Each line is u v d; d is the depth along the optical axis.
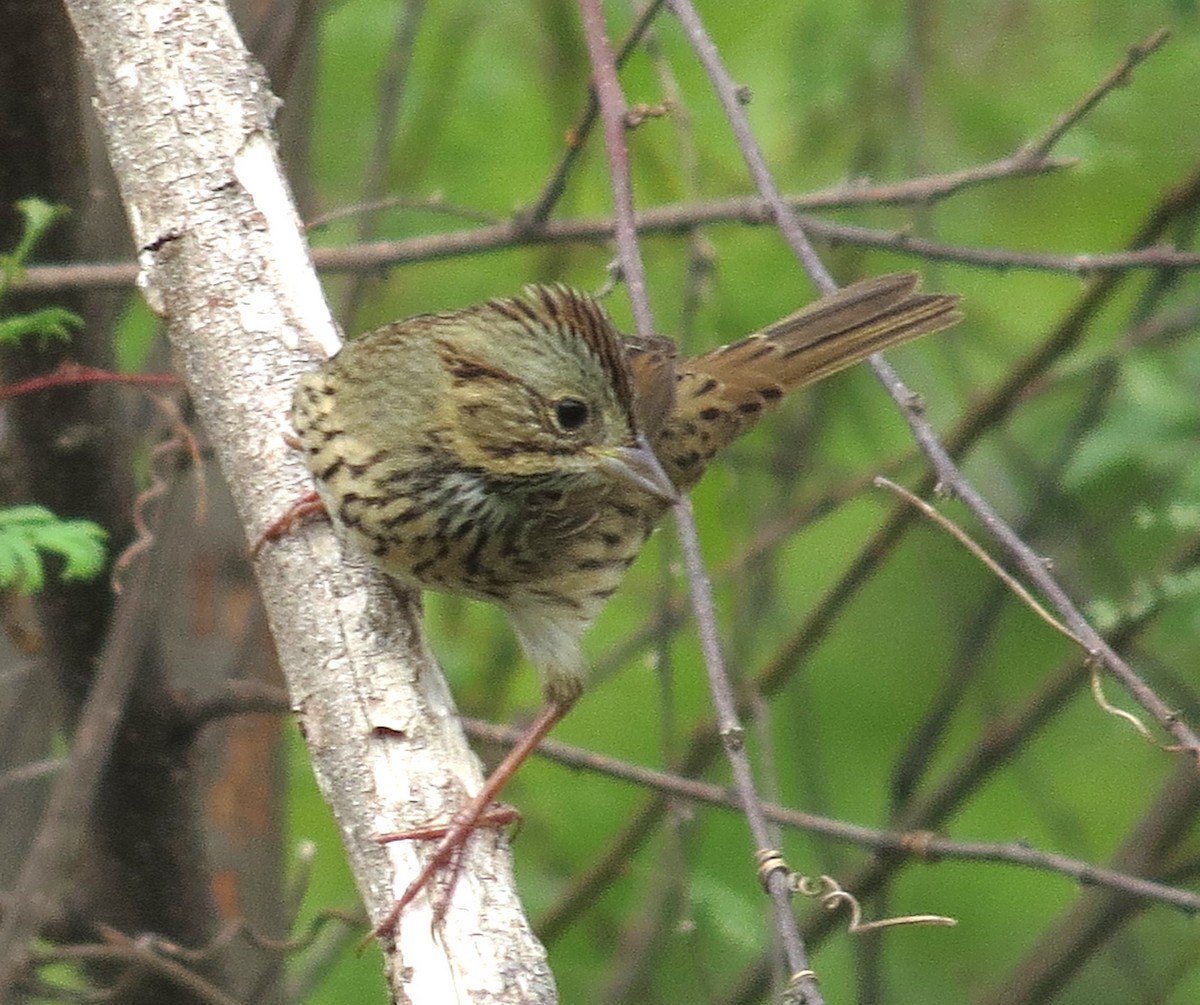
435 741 7.79
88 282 9.63
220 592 12.31
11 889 11.73
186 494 12.32
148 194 8.52
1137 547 14.19
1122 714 7.04
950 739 15.95
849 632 15.05
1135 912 13.04
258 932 11.84
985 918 14.27
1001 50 14.02
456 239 10.85
